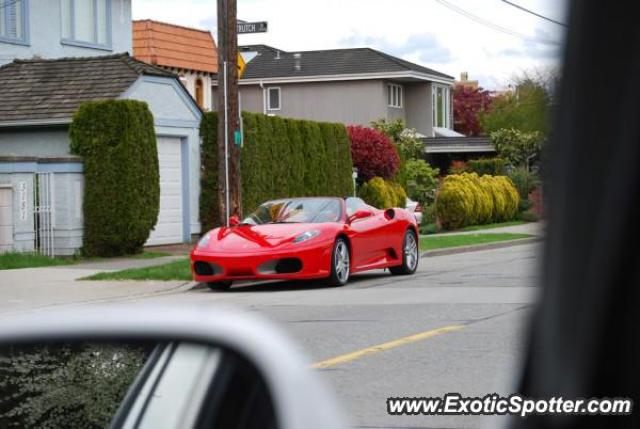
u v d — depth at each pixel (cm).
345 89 5728
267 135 2966
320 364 914
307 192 3247
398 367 895
